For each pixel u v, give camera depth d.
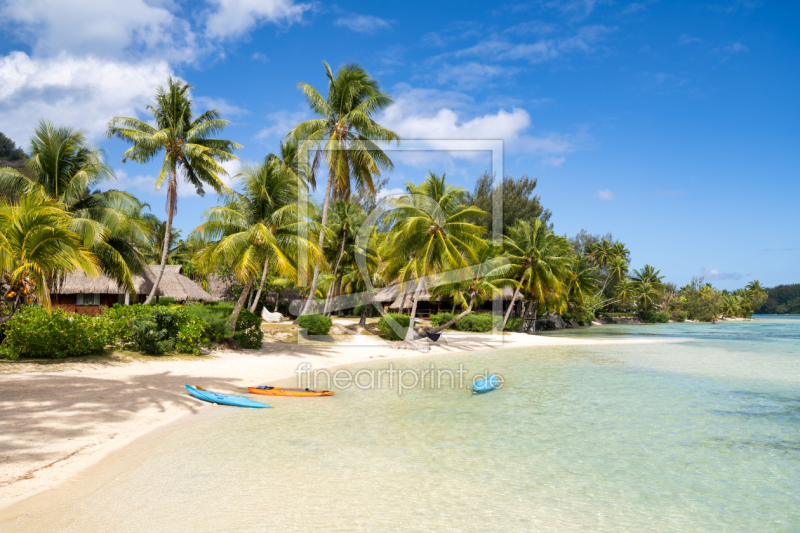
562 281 45.19
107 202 22.44
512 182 51.22
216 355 19.33
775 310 183.00
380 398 14.40
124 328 17.27
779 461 9.03
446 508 6.36
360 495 6.69
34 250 10.05
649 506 6.80
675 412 13.30
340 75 26.16
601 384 18.00
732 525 6.23
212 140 28.64
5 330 13.92
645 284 85.19
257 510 5.96
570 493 7.19
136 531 5.14
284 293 42.59
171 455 8.02
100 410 10.17
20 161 87.50
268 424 10.66
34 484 6.23
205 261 21.50
